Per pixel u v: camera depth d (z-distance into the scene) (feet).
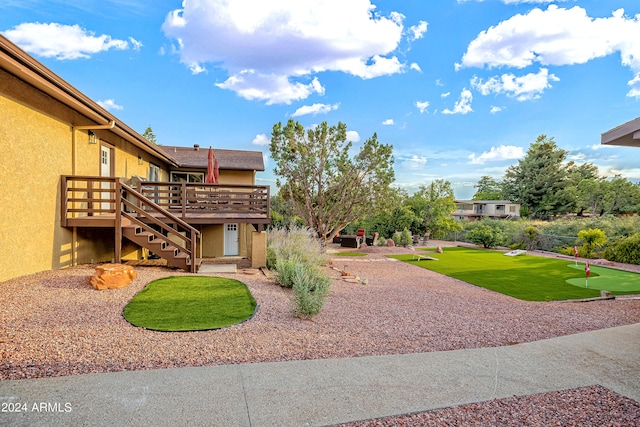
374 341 15.71
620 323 20.08
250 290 23.59
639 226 58.34
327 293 23.03
